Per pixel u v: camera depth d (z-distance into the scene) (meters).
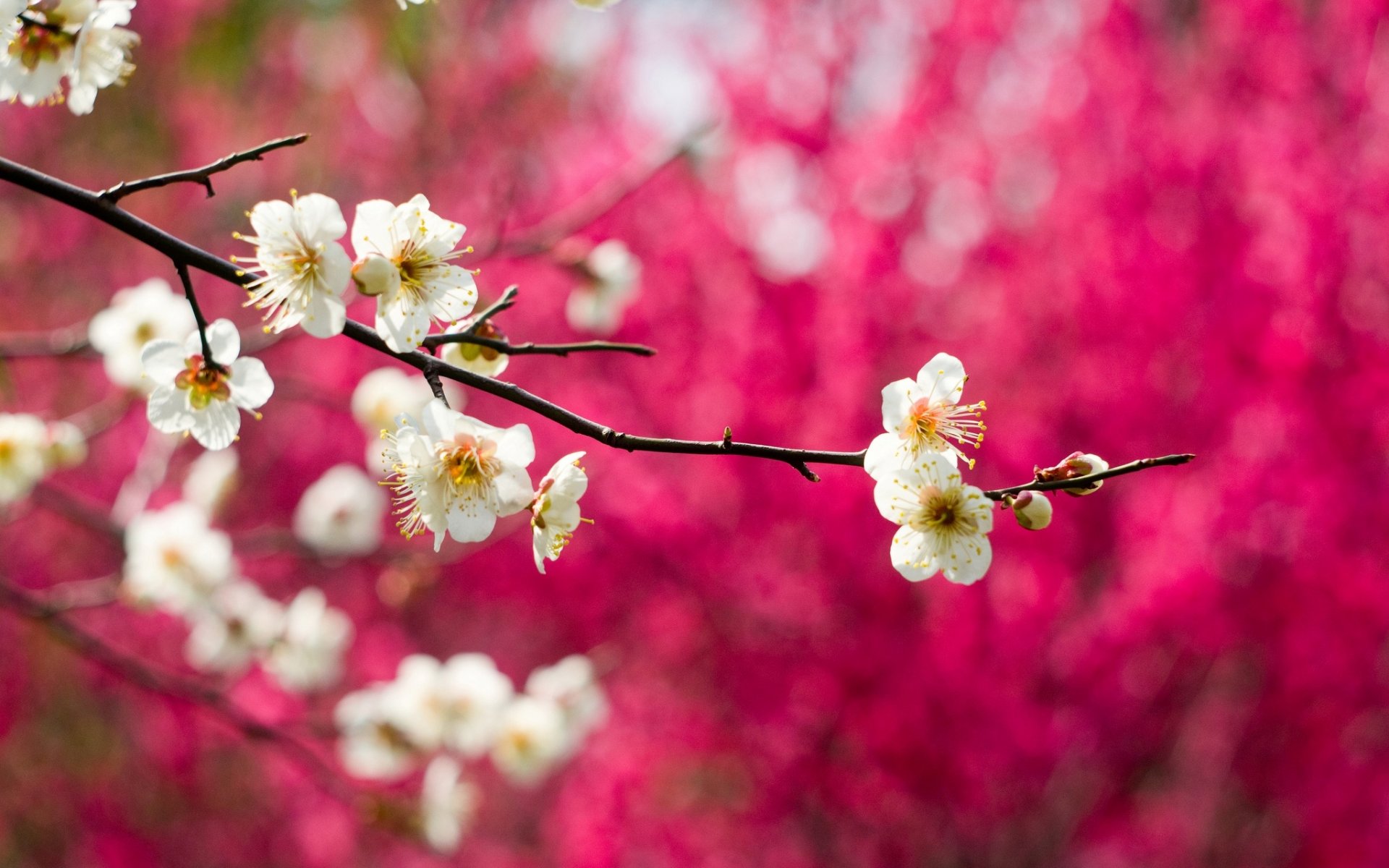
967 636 4.57
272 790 6.96
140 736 7.02
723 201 5.14
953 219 5.19
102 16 1.68
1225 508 4.23
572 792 5.86
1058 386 4.77
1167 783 5.52
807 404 4.79
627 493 4.95
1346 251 4.22
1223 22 4.73
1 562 6.77
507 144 6.83
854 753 4.93
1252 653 4.75
